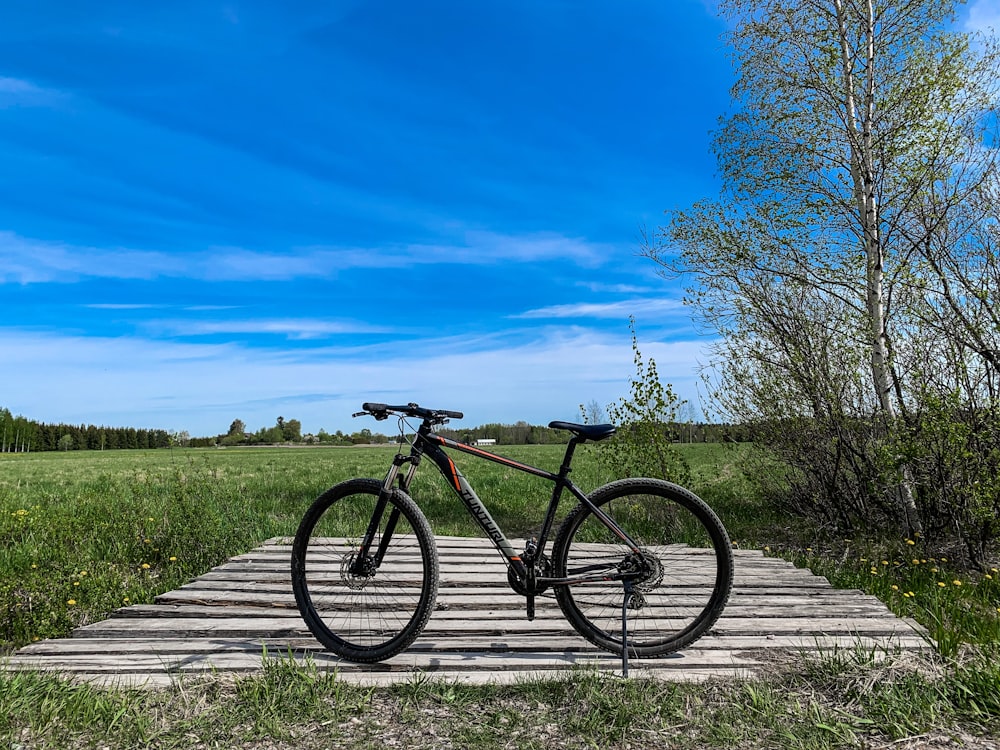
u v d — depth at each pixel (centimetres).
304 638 354
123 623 380
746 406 824
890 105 715
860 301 754
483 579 456
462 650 333
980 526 622
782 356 780
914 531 684
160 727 262
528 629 355
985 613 444
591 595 371
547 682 292
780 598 422
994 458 597
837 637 353
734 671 309
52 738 253
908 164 693
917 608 462
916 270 668
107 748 248
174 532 659
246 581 464
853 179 751
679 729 262
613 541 471
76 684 292
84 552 630
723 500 998
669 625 355
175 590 440
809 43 759
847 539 729
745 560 537
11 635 453
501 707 278
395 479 345
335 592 425
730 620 376
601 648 331
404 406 330
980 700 274
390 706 281
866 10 727
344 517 639
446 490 1160
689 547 584
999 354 600
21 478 1989
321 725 264
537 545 334
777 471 840
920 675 295
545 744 252
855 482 765
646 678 299
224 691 289
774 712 270
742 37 797
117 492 1235
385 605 400
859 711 271
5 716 262
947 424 593
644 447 820
